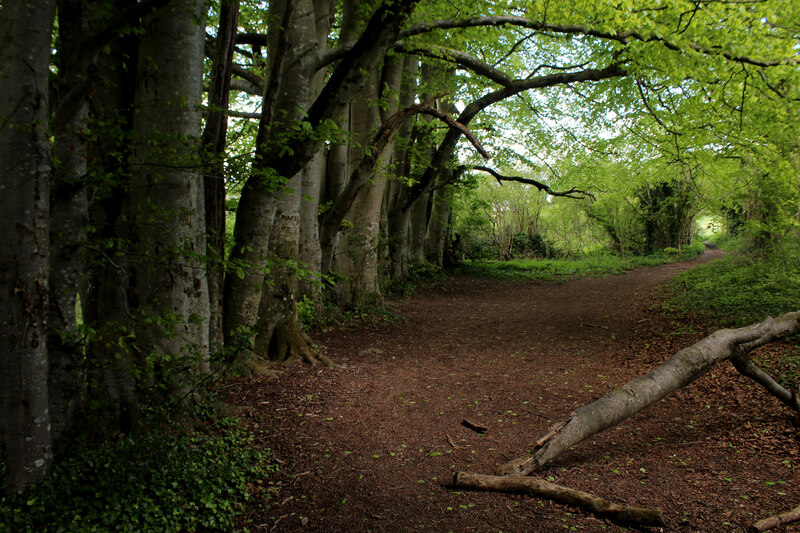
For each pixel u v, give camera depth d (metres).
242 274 4.30
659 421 5.18
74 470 3.36
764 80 8.16
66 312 3.72
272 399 5.82
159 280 4.55
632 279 19.80
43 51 2.97
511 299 16.28
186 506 3.34
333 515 3.50
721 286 12.03
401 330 10.62
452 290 18.30
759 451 4.24
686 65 7.61
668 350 8.13
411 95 15.04
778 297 9.14
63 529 2.90
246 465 4.04
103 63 4.49
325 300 11.13
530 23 8.41
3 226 2.96
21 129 2.92
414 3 5.52
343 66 5.89
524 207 34.41
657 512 3.22
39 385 3.21
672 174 15.08
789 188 9.30
